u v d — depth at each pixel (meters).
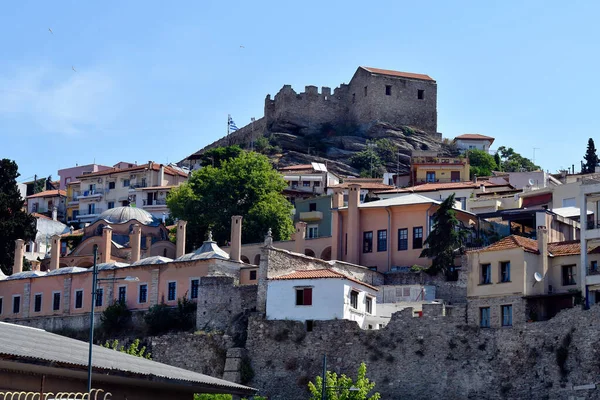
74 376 63.62
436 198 181.62
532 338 105.44
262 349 115.75
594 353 101.44
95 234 173.62
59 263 160.00
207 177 174.00
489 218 140.50
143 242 169.12
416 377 109.06
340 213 148.38
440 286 129.50
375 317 120.88
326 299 115.75
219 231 165.88
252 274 134.12
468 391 106.62
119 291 138.88
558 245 115.12
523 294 108.19
